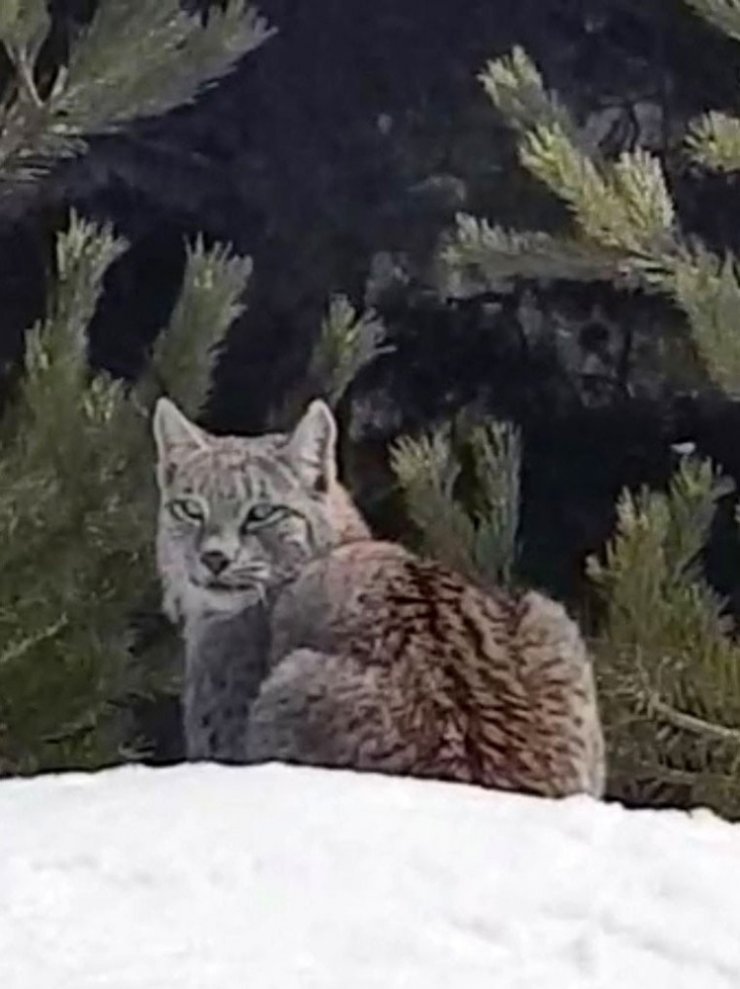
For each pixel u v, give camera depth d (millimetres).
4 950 3055
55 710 8461
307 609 7113
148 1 8617
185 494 7598
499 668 6910
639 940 3150
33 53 8531
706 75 9773
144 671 8641
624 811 4121
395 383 9797
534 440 9797
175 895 3318
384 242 9914
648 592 8195
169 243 9867
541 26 9922
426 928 3158
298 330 9820
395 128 9938
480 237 7902
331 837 3629
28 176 8773
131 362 9781
